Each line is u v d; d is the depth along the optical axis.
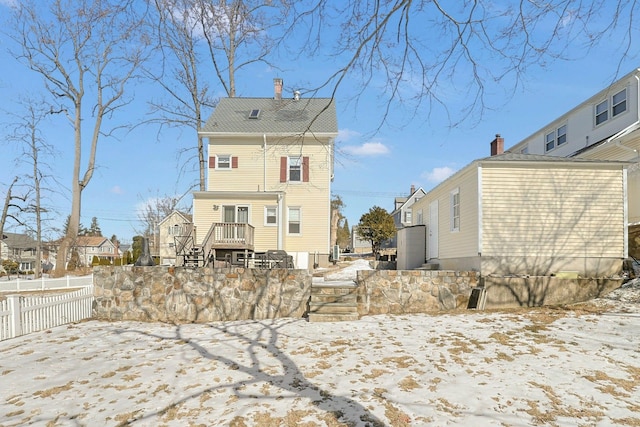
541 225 10.64
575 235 10.60
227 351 6.78
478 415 4.23
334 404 4.53
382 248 43.72
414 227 16.91
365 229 38.97
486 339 6.98
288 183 21.58
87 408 4.63
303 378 5.36
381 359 6.08
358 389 4.94
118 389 5.18
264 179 21.69
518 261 10.55
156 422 4.23
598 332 7.08
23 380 5.57
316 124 22.23
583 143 17.36
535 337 6.98
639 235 10.81
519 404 4.48
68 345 7.39
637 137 13.13
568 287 9.52
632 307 8.34
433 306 9.79
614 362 5.70
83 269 31.14
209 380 5.40
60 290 20.19
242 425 4.09
